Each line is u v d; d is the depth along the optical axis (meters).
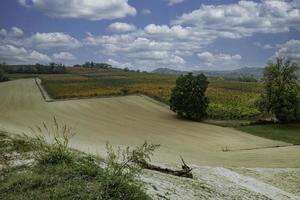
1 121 58.19
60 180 9.13
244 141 57.97
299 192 24.62
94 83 141.12
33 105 83.75
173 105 80.19
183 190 12.12
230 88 125.69
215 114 80.62
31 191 8.63
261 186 20.36
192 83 79.25
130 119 75.06
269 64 77.62
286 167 36.72
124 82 146.88
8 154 12.70
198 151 48.03
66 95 99.38
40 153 10.86
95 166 10.02
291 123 76.19
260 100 78.69
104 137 52.94
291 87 76.00
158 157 34.59
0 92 107.19
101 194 8.38
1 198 8.31
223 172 21.61
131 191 8.70
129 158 10.42
